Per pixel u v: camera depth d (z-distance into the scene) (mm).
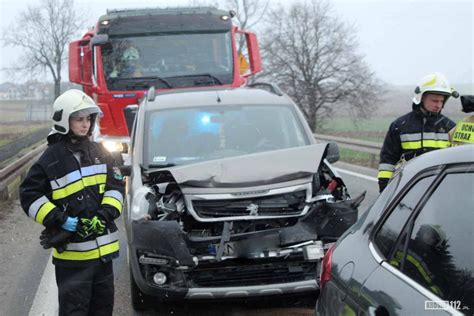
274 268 5082
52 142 4352
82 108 4230
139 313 5602
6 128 25891
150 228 4832
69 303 4285
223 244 4930
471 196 2582
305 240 5027
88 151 4340
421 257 2635
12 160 14242
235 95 7203
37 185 4188
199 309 5621
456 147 2910
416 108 5762
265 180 5305
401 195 3064
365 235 3203
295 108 6965
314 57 30422
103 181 4348
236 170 5391
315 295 5633
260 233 4988
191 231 5250
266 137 6555
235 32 12406
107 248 4348
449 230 2596
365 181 12273
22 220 9758
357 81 30312
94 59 11766
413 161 3207
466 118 4898
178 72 11820
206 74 11875
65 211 4227
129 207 5348
